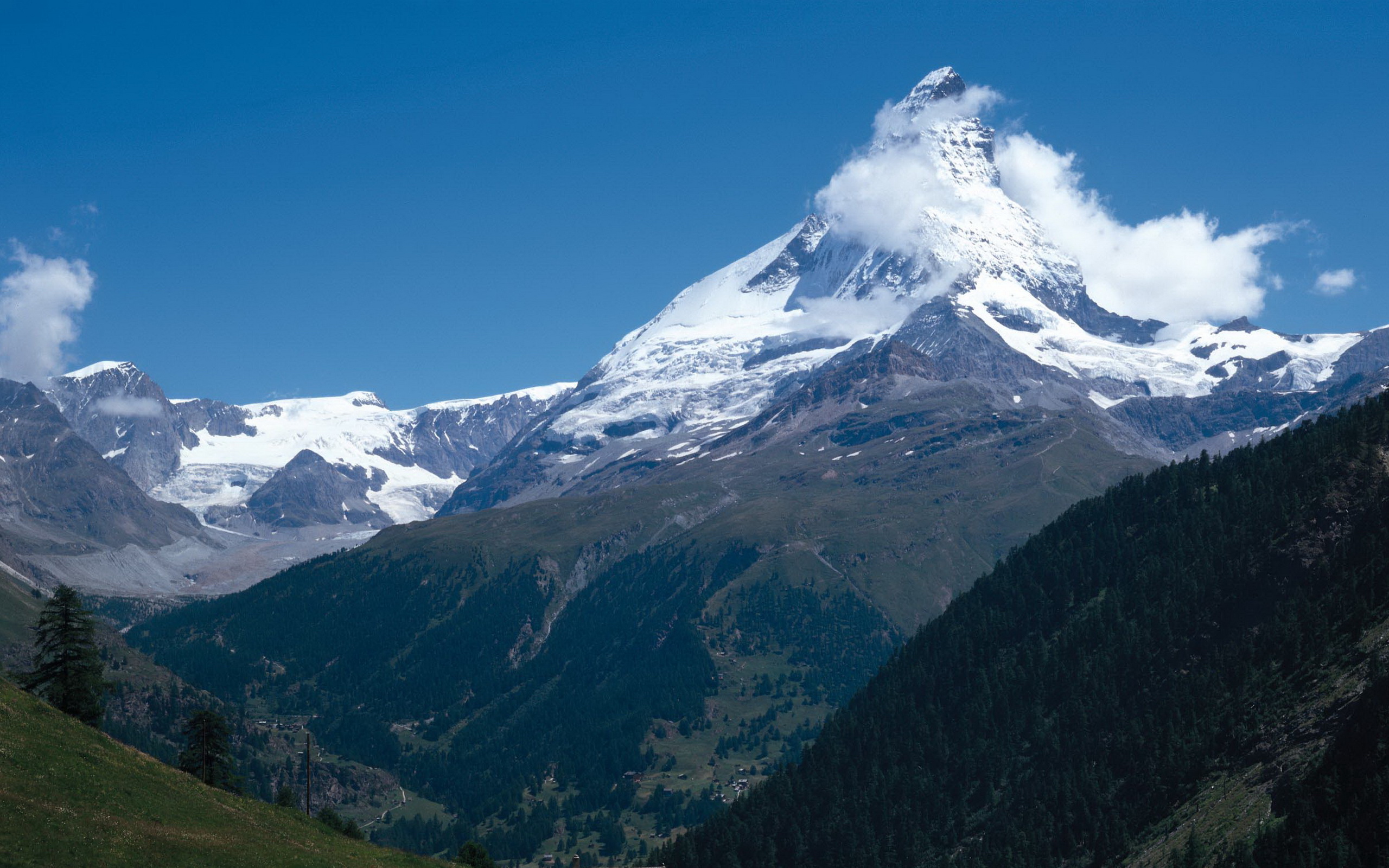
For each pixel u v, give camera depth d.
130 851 132.00
